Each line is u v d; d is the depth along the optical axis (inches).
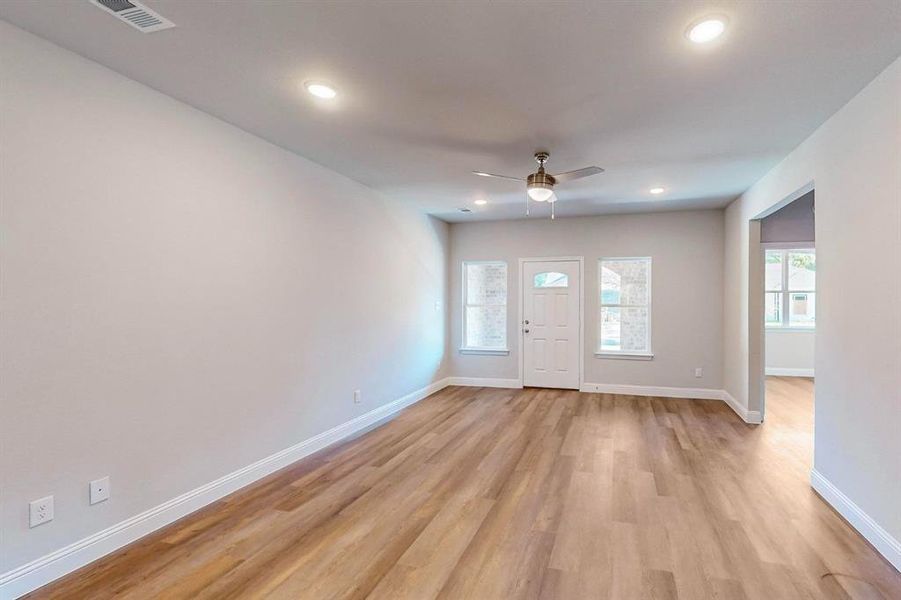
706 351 247.1
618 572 90.4
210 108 116.9
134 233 102.7
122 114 100.0
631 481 135.3
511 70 96.5
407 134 134.0
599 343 264.5
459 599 82.7
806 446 167.2
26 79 83.8
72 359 91.1
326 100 111.9
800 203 237.3
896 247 92.2
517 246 277.1
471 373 284.8
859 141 105.6
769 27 80.4
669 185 192.4
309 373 159.5
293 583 87.5
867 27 80.2
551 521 111.1
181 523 110.8
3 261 81.0
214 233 123.0
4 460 81.4
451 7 75.2
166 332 110.1
